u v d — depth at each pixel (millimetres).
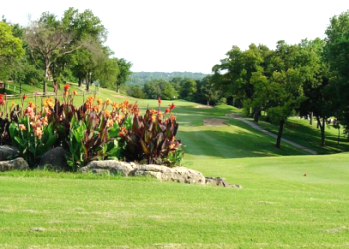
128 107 12680
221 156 37125
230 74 71000
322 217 6645
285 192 9047
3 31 55219
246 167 18766
